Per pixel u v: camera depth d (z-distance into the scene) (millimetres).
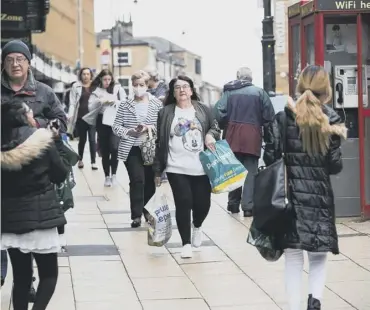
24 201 6969
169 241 12305
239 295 9039
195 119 10969
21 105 7031
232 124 14086
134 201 13391
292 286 7727
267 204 7551
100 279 9859
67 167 7184
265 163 7875
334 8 13250
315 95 7691
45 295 7238
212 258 10992
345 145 13766
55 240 7129
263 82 20484
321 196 7613
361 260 10594
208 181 11102
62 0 74938
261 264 10555
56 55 71312
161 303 8766
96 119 18859
